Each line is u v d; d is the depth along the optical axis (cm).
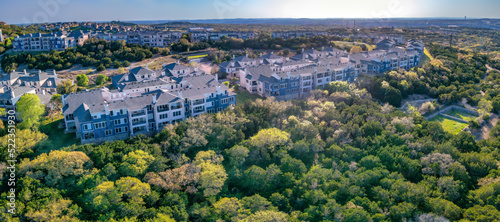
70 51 19100
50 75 14738
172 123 10806
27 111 9675
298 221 6531
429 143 9375
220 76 16525
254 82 14575
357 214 6562
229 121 10031
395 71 16512
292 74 14388
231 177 8188
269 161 9044
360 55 18600
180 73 15488
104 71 17175
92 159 8150
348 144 9500
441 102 15038
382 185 7725
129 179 7300
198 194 7806
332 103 11869
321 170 8138
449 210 6775
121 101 10062
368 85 15188
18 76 14312
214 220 6725
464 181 7956
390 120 11156
